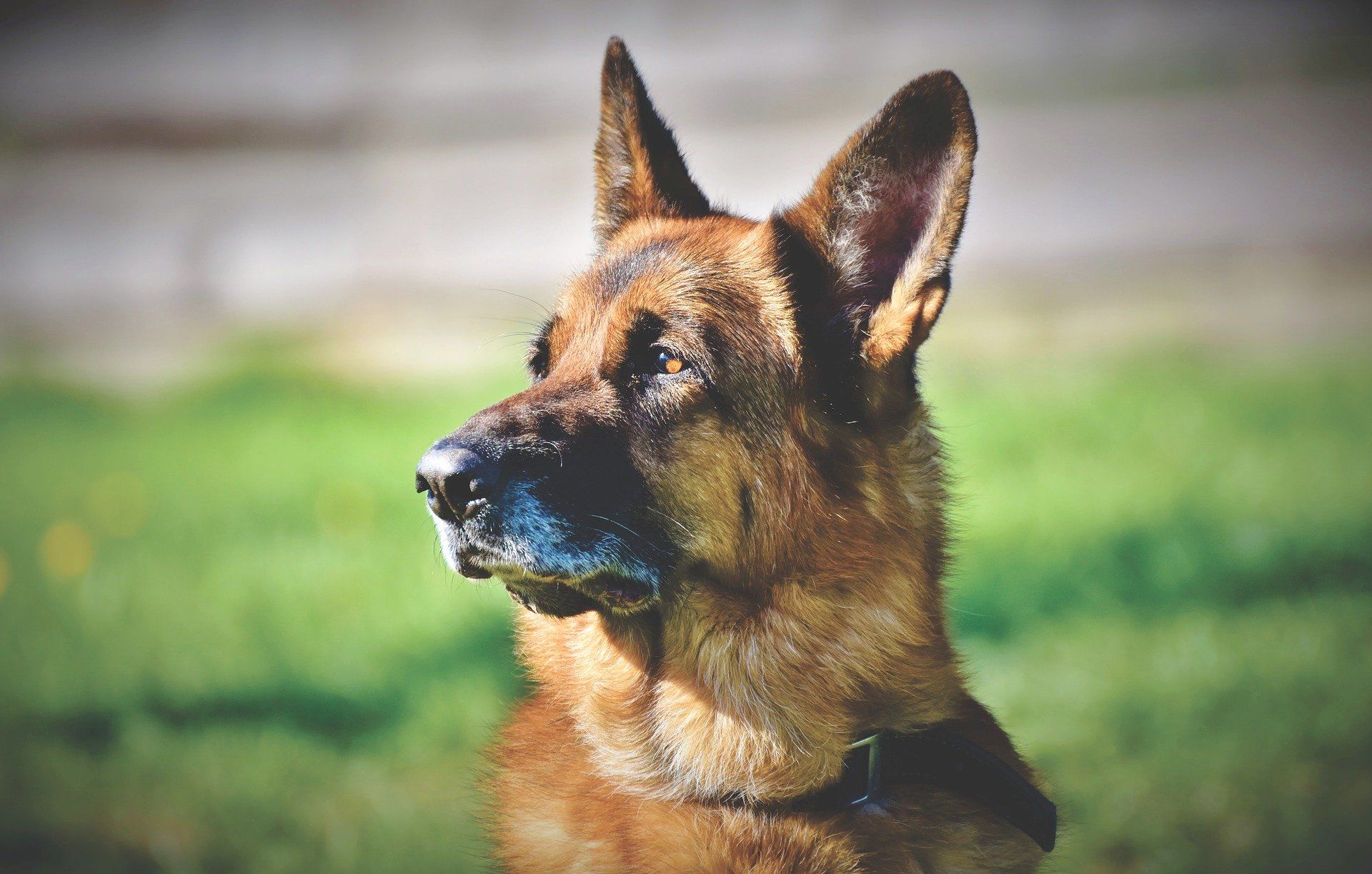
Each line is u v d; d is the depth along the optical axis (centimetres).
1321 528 900
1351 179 1934
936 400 1317
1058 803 474
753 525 420
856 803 413
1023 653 777
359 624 834
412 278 1923
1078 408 1265
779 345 432
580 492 413
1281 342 1549
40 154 2327
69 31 2514
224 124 2366
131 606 864
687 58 2475
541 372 480
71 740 703
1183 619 796
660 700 427
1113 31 2433
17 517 1119
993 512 995
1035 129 2159
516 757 453
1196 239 1820
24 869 588
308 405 1485
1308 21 2394
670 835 405
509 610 850
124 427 1455
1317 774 634
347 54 2495
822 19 2491
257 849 602
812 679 416
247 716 726
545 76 2469
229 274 1978
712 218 496
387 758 690
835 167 435
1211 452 1105
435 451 404
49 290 1955
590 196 2116
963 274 1800
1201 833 596
